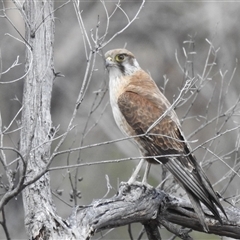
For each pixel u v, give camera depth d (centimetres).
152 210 976
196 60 1933
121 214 938
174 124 1126
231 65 1842
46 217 866
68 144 1816
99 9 2128
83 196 1797
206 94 1722
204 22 2048
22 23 1931
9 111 1884
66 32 2116
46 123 991
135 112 1149
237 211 1030
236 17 1981
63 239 845
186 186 1041
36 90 945
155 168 1656
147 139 1123
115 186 1814
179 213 1014
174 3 2125
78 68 2066
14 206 1770
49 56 1059
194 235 1731
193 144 1755
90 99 1942
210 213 1016
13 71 1928
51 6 1096
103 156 1852
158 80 2031
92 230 877
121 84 1198
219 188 1541
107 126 1812
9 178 845
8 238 948
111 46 2111
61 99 1977
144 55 2088
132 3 2138
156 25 2116
